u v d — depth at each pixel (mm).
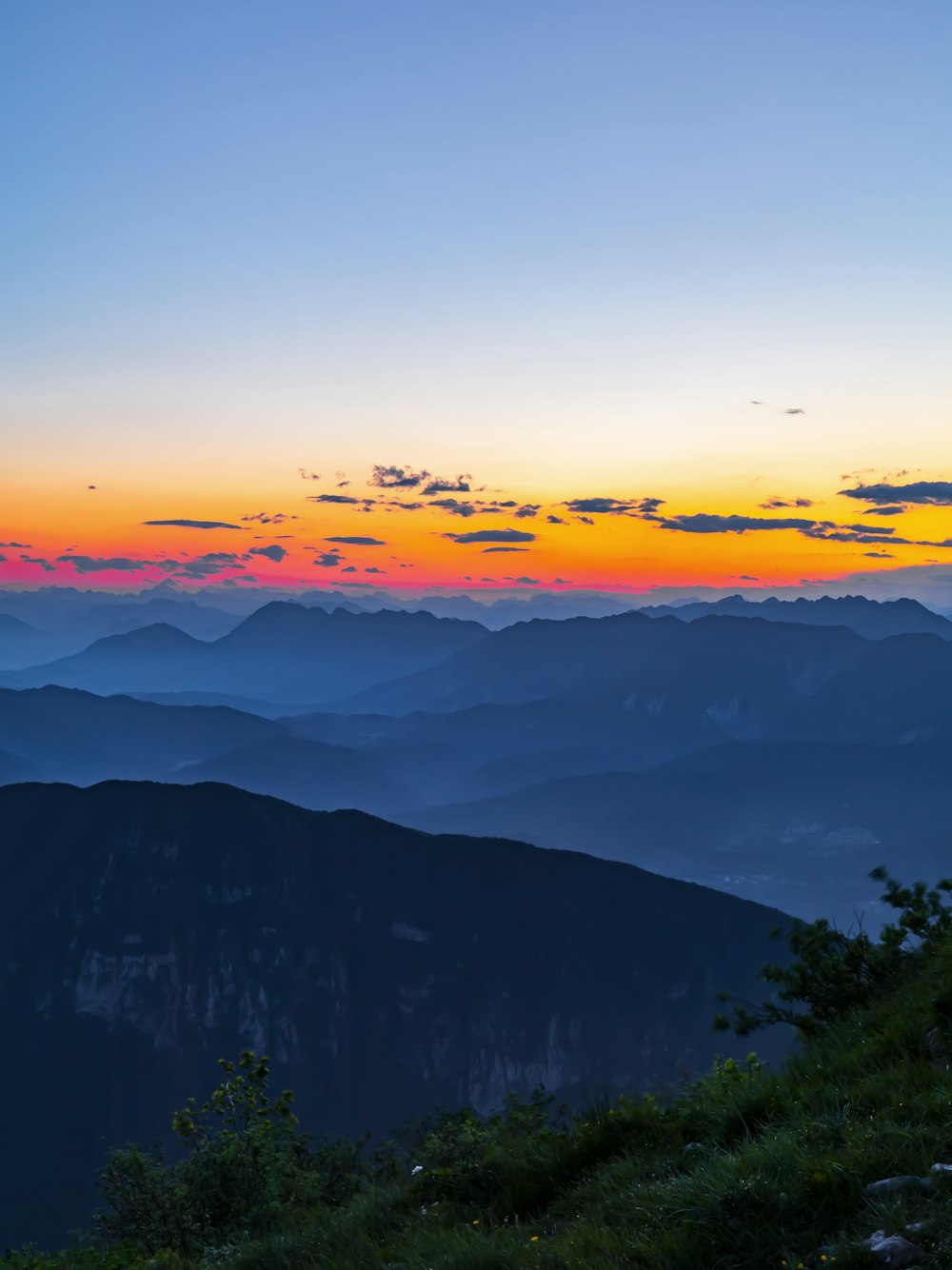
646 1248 6410
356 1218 9164
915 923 12109
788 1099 8211
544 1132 9758
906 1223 5902
